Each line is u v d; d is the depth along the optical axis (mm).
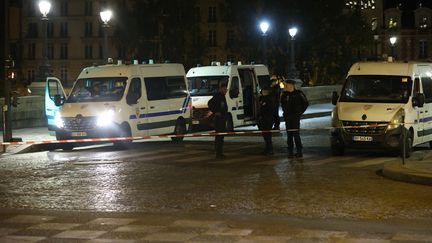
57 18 95062
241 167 15641
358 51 66938
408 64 18250
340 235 8695
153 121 20844
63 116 19578
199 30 78625
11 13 20391
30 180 13711
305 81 64438
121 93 19891
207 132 24922
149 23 75938
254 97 25531
